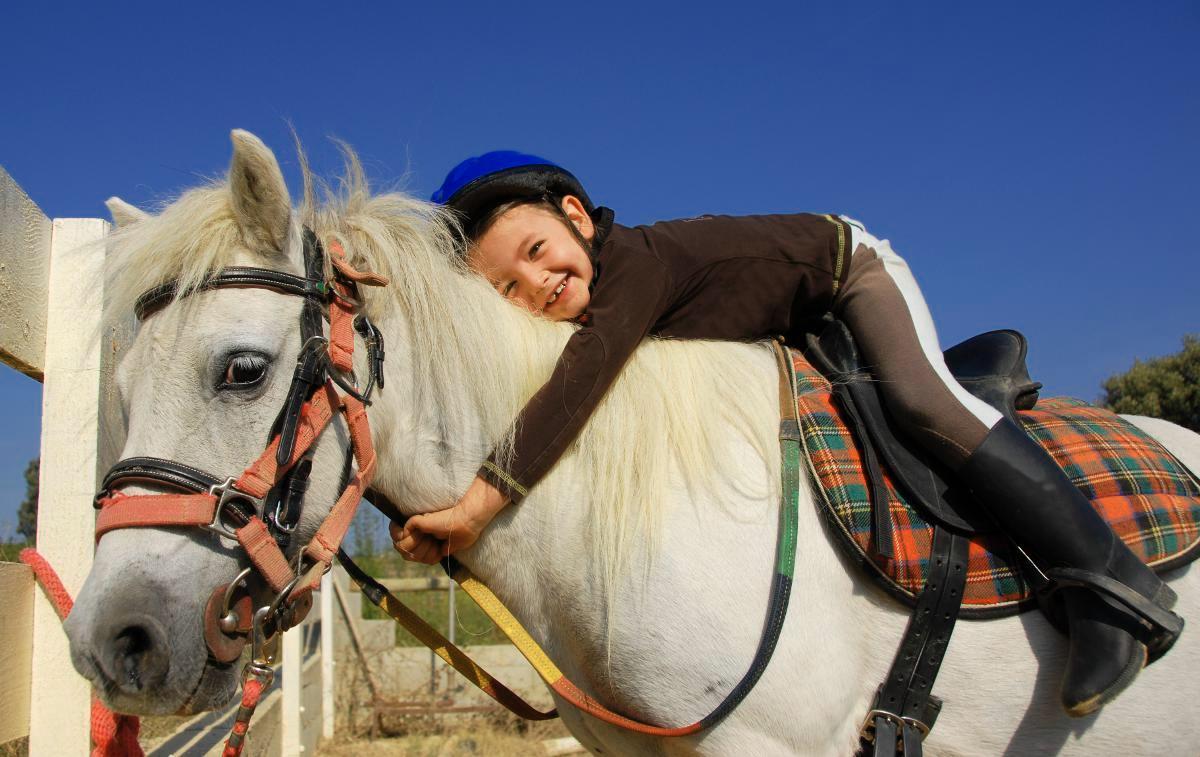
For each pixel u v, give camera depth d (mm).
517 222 1428
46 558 1526
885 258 1466
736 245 1414
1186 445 1548
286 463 1143
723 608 1159
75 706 1491
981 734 1232
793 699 1146
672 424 1265
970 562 1230
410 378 1329
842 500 1214
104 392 1587
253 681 1135
